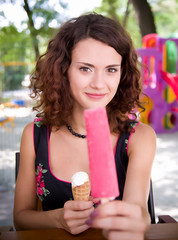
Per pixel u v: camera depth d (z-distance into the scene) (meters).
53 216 1.25
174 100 7.75
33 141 1.60
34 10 10.20
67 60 1.39
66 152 1.54
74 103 1.51
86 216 1.06
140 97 1.71
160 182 4.39
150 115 7.95
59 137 1.58
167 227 1.08
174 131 7.86
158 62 7.34
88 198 1.19
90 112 0.81
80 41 1.27
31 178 1.60
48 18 10.04
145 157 1.44
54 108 1.53
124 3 14.20
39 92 1.79
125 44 1.33
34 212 1.40
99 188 0.82
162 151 6.04
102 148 0.81
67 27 1.39
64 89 1.48
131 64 1.50
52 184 1.51
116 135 1.55
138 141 1.50
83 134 1.54
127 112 1.58
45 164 1.54
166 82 7.50
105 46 1.26
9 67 11.73
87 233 1.08
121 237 0.80
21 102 11.04
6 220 3.20
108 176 0.82
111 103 1.57
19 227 1.42
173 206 3.58
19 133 8.05
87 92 1.28
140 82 1.63
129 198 1.23
